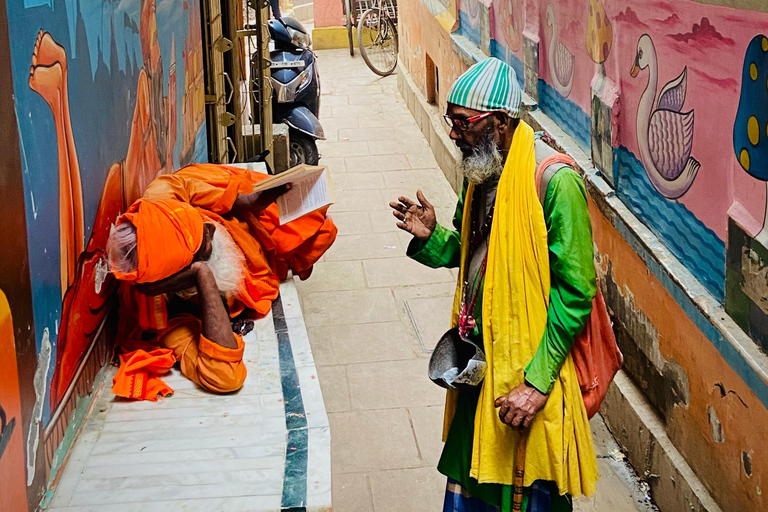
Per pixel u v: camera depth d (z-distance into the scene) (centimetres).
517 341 255
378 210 734
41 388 230
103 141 295
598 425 425
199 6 527
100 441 261
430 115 917
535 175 250
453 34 806
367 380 472
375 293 577
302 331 336
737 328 289
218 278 319
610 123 399
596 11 415
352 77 1290
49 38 240
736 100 280
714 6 291
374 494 380
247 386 294
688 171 323
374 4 1418
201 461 250
